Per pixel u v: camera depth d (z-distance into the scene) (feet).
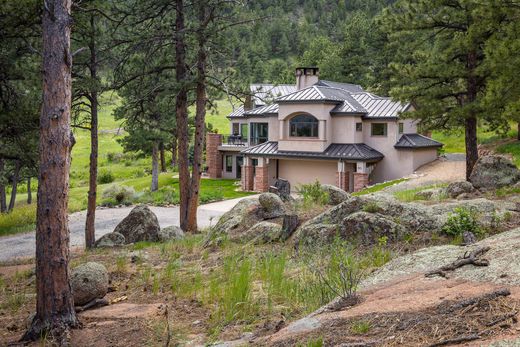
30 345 22.04
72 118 64.95
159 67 67.21
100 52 62.64
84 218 93.04
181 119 68.59
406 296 17.57
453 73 72.64
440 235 31.12
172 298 26.63
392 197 36.09
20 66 53.62
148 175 173.37
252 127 134.82
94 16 60.70
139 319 23.26
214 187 130.41
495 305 14.56
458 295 16.20
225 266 30.32
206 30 62.18
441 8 74.79
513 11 56.85
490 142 124.77
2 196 117.39
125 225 57.11
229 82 65.92
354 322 15.99
